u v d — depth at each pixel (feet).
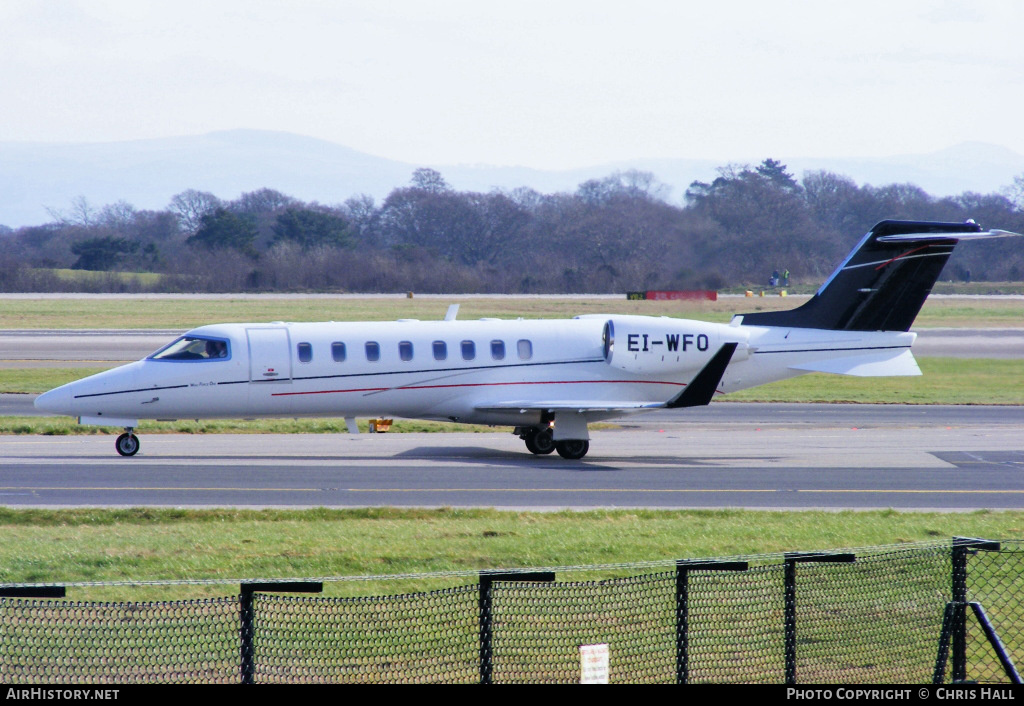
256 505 237.04
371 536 199.21
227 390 309.63
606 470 299.38
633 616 146.41
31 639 135.03
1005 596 161.17
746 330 344.90
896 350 352.28
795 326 349.00
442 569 174.60
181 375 307.17
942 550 143.84
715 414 453.17
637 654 131.85
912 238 341.00
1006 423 427.74
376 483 269.44
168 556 181.37
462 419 330.95
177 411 309.42
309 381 314.55
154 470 284.20
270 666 127.24
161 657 129.18
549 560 180.45
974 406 491.31
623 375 337.93
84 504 234.79
